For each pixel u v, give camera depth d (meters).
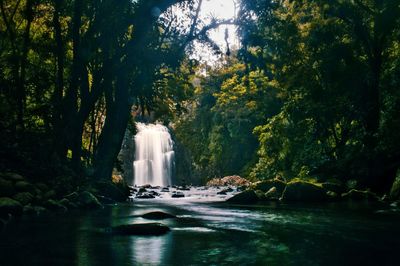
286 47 24.44
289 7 25.91
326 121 25.59
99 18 16.03
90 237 6.66
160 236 6.91
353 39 23.20
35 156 14.12
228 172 50.56
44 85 16.86
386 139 19.33
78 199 12.38
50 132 15.48
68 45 18.88
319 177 22.03
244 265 4.79
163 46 21.06
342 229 7.91
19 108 15.11
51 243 6.08
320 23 23.77
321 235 7.13
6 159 12.89
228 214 10.99
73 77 15.59
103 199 14.83
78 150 16.25
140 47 16.95
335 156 26.28
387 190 18.70
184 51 20.33
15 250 5.53
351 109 22.59
